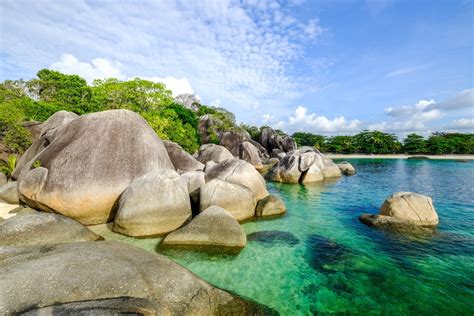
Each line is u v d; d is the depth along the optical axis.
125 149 10.99
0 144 18.81
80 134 11.08
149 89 28.81
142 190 9.29
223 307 5.03
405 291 6.32
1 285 3.91
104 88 27.66
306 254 8.29
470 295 6.17
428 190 19.58
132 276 4.57
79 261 4.80
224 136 49.50
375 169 37.31
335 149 81.88
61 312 3.60
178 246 8.30
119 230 9.23
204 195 11.16
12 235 6.89
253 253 8.24
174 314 4.20
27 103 25.62
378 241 9.34
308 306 5.73
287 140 56.06
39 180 10.02
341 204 15.15
